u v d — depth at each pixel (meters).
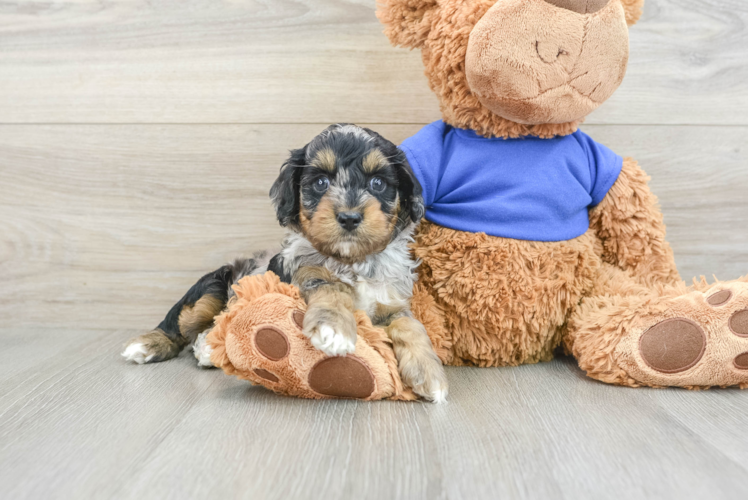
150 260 0.80
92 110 0.78
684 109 0.77
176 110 0.78
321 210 0.59
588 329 0.63
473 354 0.67
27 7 0.77
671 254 0.69
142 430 0.52
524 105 0.60
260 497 0.44
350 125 0.66
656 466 0.47
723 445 0.49
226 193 0.79
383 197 0.62
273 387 0.58
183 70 0.78
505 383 0.62
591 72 0.59
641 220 0.68
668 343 0.59
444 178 0.66
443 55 0.62
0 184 0.80
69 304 0.81
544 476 0.46
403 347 0.59
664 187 0.77
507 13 0.58
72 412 0.56
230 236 0.80
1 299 0.81
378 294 0.63
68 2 0.77
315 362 0.56
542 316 0.65
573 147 0.67
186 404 0.57
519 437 0.51
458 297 0.66
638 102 0.76
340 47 0.76
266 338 0.56
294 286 0.59
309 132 0.78
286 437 0.51
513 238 0.64
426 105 0.77
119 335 0.79
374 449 0.49
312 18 0.76
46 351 0.73
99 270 0.80
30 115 0.79
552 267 0.65
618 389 0.60
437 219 0.67
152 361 0.70
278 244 0.79
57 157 0.79
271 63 0.77
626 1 0.63
